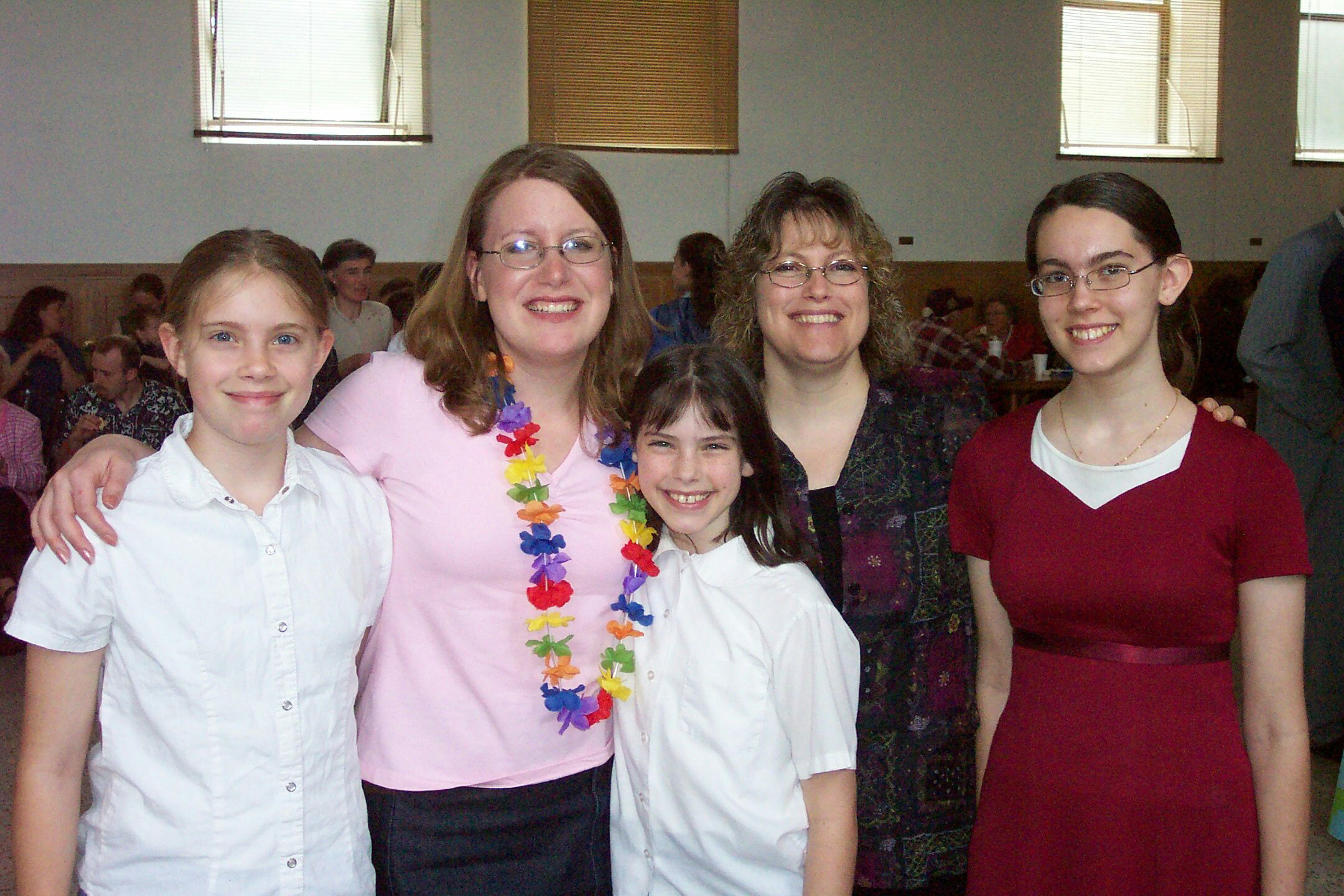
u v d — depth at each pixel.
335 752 1.42
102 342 4.59
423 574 1.51
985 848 1.56
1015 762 1.52
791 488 1.73
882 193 8.59
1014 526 1.54
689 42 8.15
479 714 1.52
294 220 7.60
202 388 1.33
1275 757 1.42
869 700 1.69
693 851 1.55
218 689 1.34
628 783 1.61
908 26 8.49
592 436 1.64
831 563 1.71
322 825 1.40
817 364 1.70
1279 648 1.41
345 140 7.61
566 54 7.95
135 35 7.22
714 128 8.26
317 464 1.48
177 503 1.35
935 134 8.63
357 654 1.63
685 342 1.89
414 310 1.62
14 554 4.69
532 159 1.54
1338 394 3.32
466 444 1.52
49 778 1.32
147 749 1.33
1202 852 1.42
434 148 7.77
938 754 1.70
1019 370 7.17
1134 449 1.48
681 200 8.27
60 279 7.25
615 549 1.59
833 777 1.51
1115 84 8.98
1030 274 1.54
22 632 1.28
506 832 1.53
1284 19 9.16
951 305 7.88
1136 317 1.43
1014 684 1.57
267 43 7.49
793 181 1.74
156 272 7.39
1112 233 1.42
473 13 7.77
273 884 1.35
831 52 8.38
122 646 1.33
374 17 7.63
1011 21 8.67
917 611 1.70
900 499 1.71
